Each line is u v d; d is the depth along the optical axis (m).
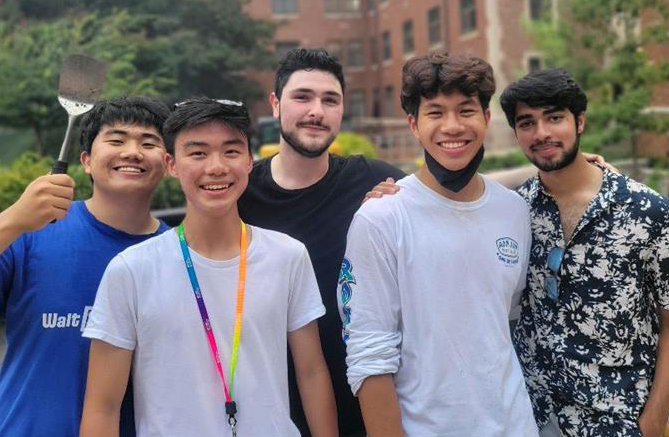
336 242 2.71
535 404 2.43
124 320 1.98
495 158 17.61
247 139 2.09
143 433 1.97
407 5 31.25
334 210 2.73
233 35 26.62
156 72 17.23
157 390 1.96
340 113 2.73
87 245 2.27
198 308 1.99
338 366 2.63
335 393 2.63
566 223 2.37
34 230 2.05
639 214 2.24
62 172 2.12
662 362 2.32
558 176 2.36
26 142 14.40
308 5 36.25
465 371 2.09
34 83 12.09
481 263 2.16
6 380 2.17
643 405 2.29
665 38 9.59
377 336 2.12
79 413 2.13
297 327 2.16
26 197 2.00
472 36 25.11
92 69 2.17
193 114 2.00
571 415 2.35
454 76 2.09
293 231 2.70
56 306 2.17
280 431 2.02
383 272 2.15
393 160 25.45
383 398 2.09
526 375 2.48
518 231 2.30
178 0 23.61
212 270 2.02
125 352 1.98
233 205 2.09
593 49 9.91
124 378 1.99
